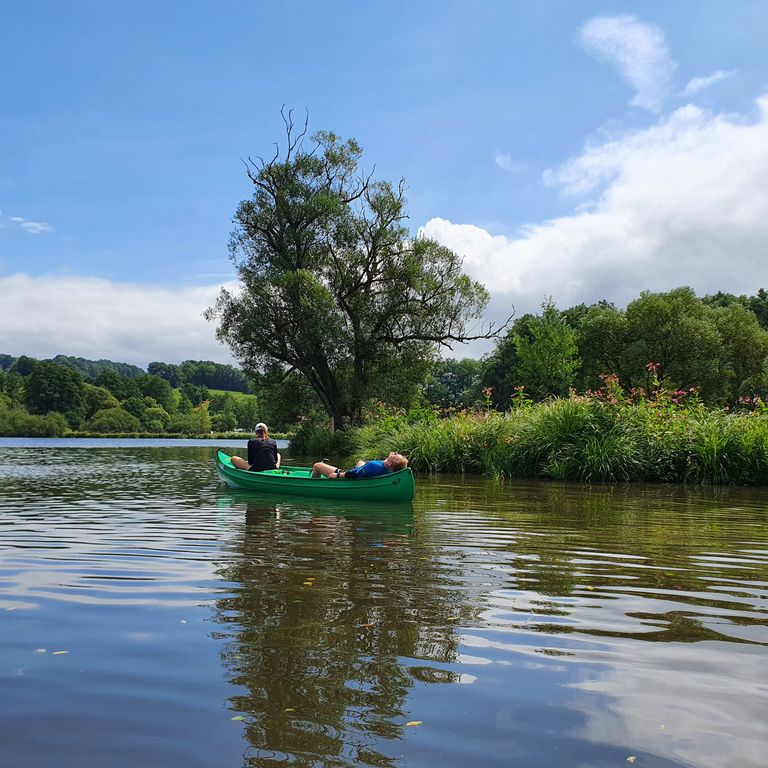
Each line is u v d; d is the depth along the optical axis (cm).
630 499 1114
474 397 7575
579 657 328
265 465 1306
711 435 1434
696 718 259
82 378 9194
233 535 717
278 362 3197
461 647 343
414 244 3127
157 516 881
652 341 4666
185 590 463
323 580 496
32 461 2478
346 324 3045
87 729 251
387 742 240
